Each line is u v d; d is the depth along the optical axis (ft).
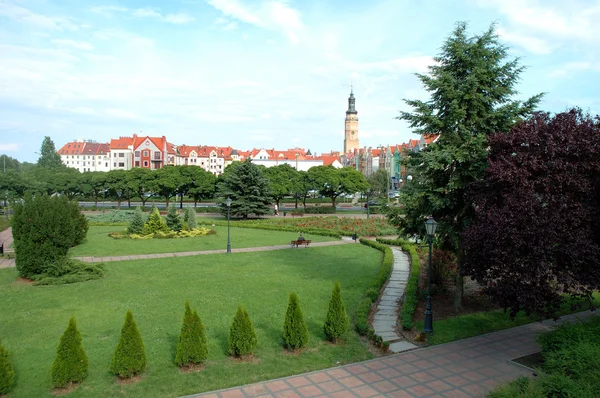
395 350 41.32
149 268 75.15
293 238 119.65
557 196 38.55
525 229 36.58
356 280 67.67
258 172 173.88
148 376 34.04
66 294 57.36
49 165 390.42
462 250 52.54
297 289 61.57
